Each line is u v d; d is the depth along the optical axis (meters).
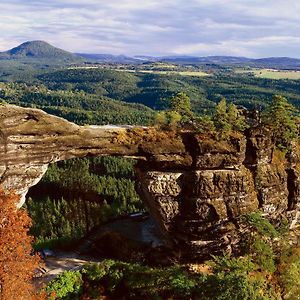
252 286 40.28
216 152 48.75
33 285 43.97
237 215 49.28
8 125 41.75
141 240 53.69
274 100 51.66
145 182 49.09
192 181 48.66
